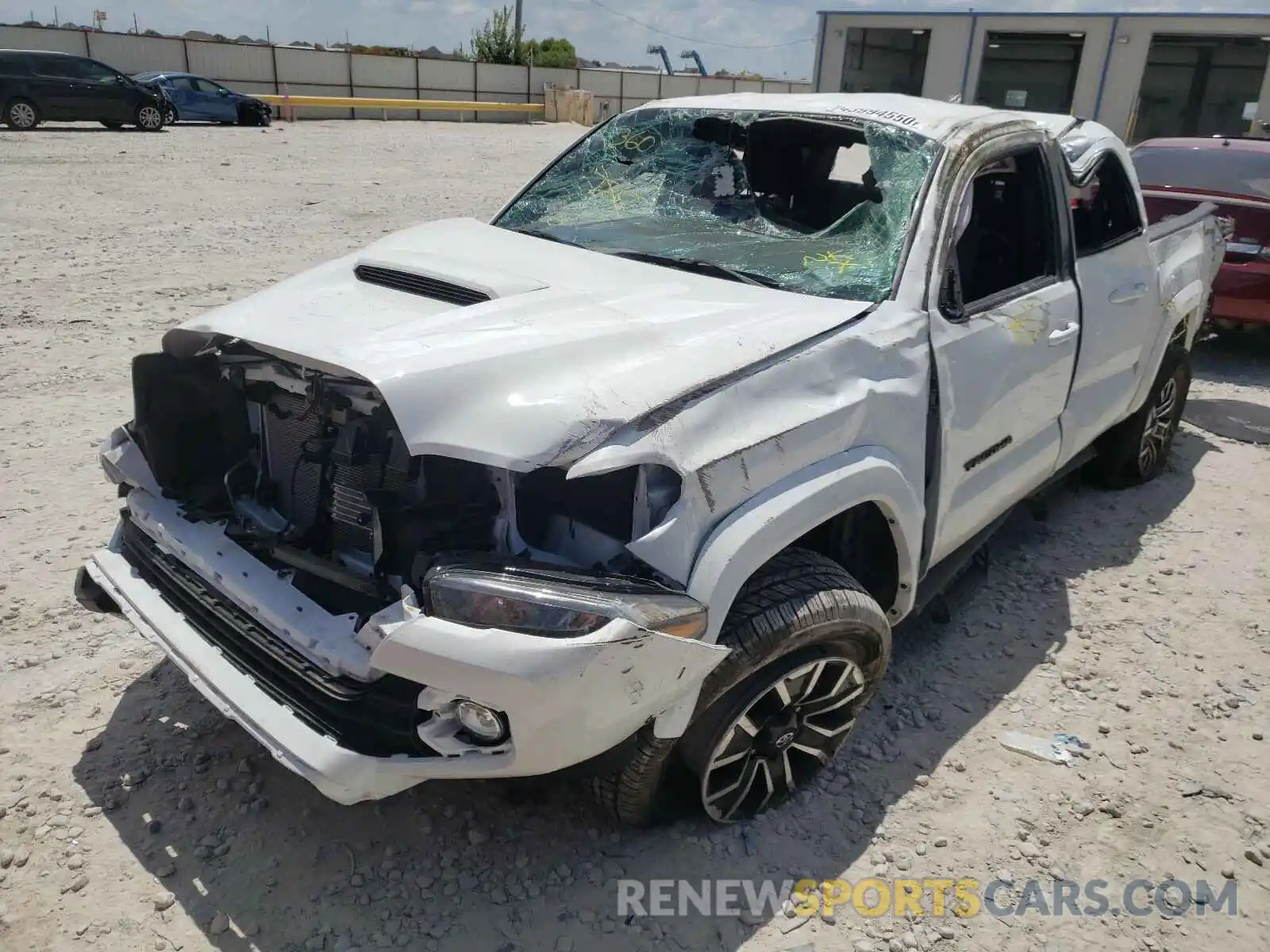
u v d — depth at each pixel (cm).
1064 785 318
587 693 215
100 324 736
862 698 302
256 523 286
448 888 267
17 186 1312
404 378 233
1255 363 802
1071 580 447
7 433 536
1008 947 260
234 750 312
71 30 2966
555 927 258
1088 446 499
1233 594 439
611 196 393
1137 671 380
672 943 255
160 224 1112
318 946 248
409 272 301
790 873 278
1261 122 1750
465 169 1773
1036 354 360
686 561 236
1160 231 492
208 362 298
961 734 340
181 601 279
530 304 277
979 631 403
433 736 221
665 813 287
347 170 1670
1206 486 556
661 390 244
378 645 220
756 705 275
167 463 291
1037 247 384
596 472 226
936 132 345
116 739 313
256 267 934
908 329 300
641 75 4091
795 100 386
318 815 289
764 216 364
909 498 296
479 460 225
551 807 295
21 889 259
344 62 3403
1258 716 355
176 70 3131
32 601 383
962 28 1945
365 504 260
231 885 264
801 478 261
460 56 4291
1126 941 263
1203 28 1733
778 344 269
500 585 216
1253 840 299
